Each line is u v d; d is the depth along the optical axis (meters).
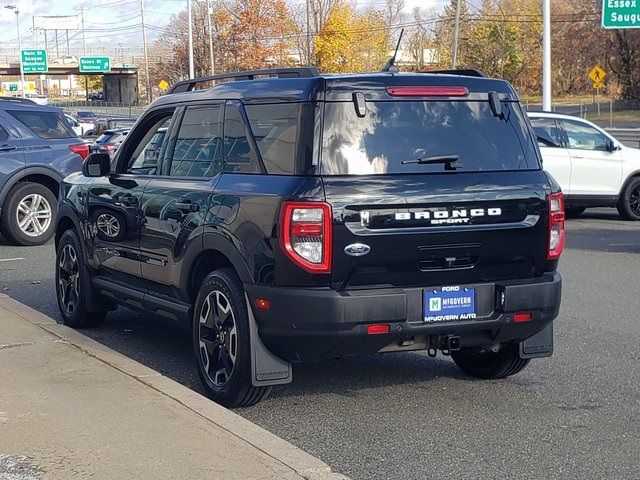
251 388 5.85
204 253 6.25
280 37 71.38
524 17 81.88
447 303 5.66
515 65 80.69
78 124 38.22
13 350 6.87
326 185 5.42
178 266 6.50
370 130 5.64
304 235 5.38
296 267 5.41
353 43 67.75
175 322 6.87
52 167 14.34
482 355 6.81
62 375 6.21
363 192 5.45
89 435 5.07
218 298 6.00
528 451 5.33
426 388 6.64
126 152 7.66
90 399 5.70
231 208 5.88
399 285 5.59
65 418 5.35
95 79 121.81
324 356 5.62
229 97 6.30
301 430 5.73
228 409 5.96
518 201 5.85
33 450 4.85
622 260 12.57
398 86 5.76
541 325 6.03
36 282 11.05
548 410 6.12
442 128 5.83
